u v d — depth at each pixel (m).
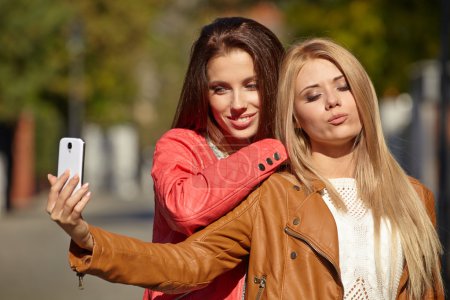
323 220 7.88
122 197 98.81
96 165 118.75
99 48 80.19
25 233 47.75
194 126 8.78
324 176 8.31
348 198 8.22
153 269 7.47
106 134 118.62
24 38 51.88
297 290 7.74
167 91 123.00
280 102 8.30
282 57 8.66
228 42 8.52
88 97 83.19
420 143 37.75
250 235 7.97
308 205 7.94
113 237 7.32
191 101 8.68
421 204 8.23
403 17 37.53
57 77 71.00
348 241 7.91
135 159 120.88
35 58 53.28
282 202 7.98
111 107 87.38
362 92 8.20
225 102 8.57
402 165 10.56
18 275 28.53
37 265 31.72
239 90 8.55
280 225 7.92
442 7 26.91
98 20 79.00
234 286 8.16
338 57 8.19
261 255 7.88
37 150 76.38
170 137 8.57
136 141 122.88
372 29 37.59
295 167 8.16
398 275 7.96
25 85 52.72
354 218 8.05
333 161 8.41
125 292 24.84
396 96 39.50
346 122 8.20
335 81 8.19
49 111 75.00
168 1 99.06
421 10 37.53
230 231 7.90
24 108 53.59
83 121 84.44
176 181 8.00
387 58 38.00
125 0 80.44
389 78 38.66
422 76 37.72
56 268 30.69
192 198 7.82
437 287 8.20
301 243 7.84
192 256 7.71
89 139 115.19
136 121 119.56
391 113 49.75
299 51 8.29
